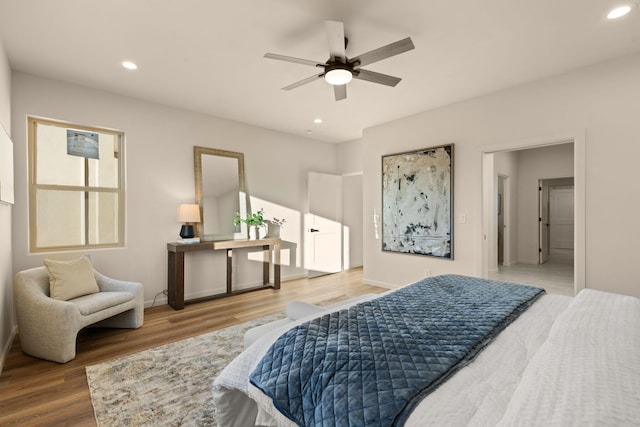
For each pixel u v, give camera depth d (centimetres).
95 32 238
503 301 174
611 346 107
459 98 374
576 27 231
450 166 393
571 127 304
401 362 107
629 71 274
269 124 485
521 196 692
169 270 394
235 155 465
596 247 292
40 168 324
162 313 360
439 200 405
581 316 138
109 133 366
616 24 227
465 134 382
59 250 333
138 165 378
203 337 289
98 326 313
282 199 531
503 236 652
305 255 564
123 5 206
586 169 296
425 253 421
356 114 433
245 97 372
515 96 340
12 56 274
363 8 209
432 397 93
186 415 177
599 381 84
